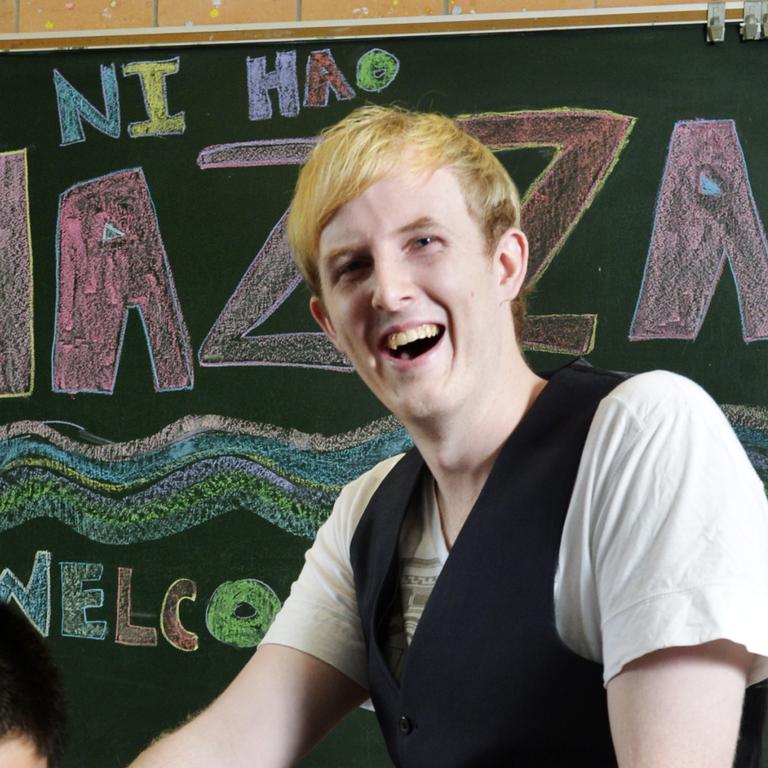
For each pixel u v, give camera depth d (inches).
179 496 69.1
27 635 28.2
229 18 71.1
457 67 67.6
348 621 44.8
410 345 38.6
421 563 40.8
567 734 34.8
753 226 64.1
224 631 68.2
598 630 34.3
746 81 64.7
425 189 36.8
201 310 69.7
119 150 71.3
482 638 35.9
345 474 67.6
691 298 64.4
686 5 65.3
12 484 71.1
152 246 70.4
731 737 30.3
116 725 68.8
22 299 71.7
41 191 72.0
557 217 65.8
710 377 63.9
